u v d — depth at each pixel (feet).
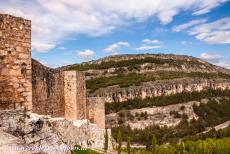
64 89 124.88
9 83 72.23
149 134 600.39
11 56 72.84
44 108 105.50
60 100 120.26
